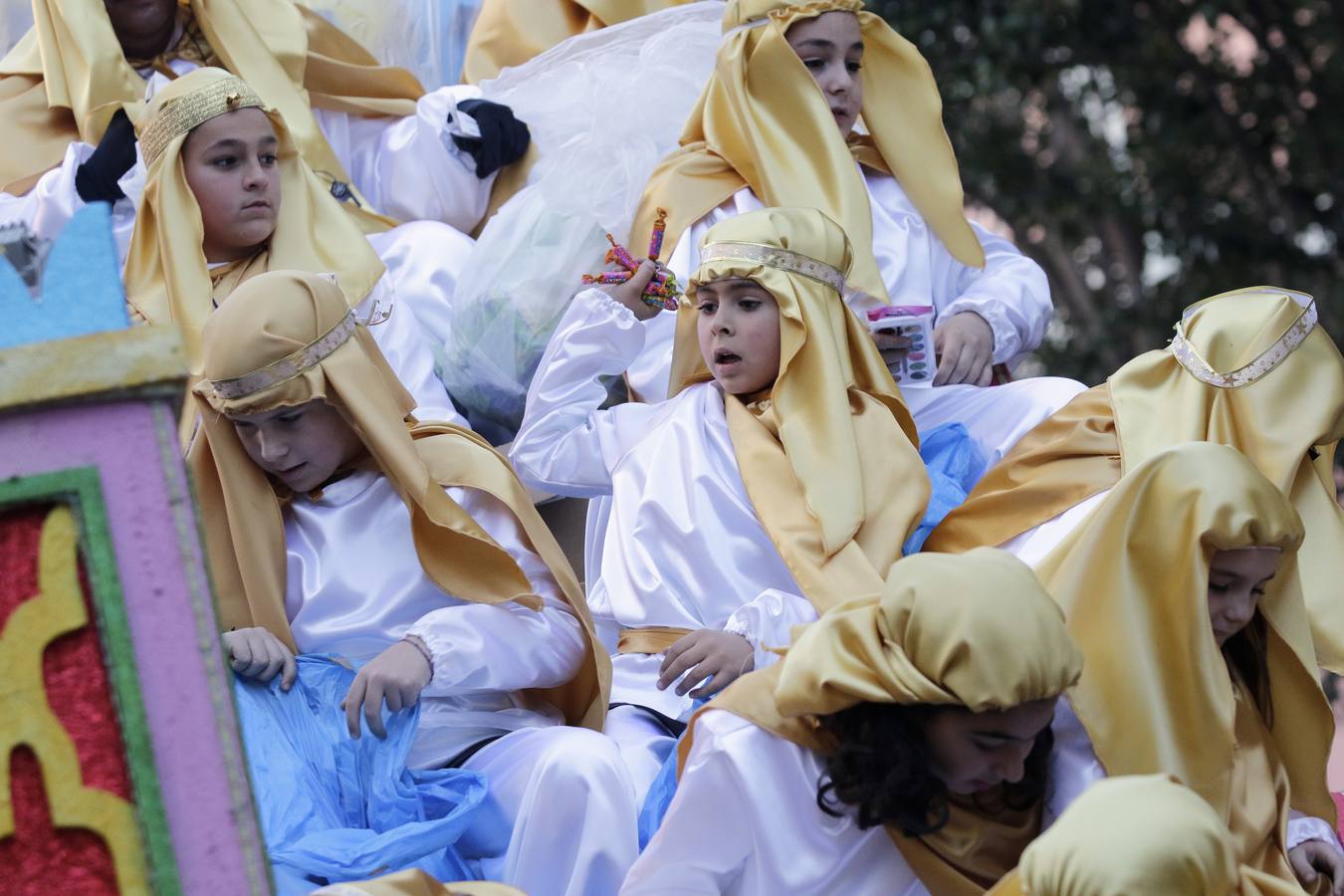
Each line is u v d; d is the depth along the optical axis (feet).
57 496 15.65
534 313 32.22
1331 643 24.94
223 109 31.35
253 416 24.63
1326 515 25.76
